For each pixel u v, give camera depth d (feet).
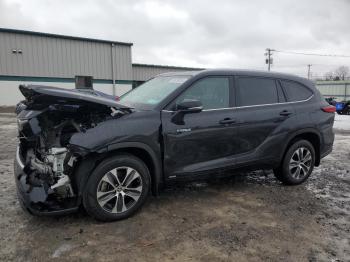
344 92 178.81
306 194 16.48
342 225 13.00
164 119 13.37
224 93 15.28
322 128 18.13
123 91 99.60
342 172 20.83
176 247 11.05
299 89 17.95
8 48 80.28
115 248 10.88
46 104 12.38
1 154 24.22
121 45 97.35
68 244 11.04
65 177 12.01
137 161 12.87
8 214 13.20
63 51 87.76
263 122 15.97
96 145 11.77
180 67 114.73
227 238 11.72
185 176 14.05
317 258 10.57
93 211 12.19
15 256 10.28
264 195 16.14
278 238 11.81
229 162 15.11
